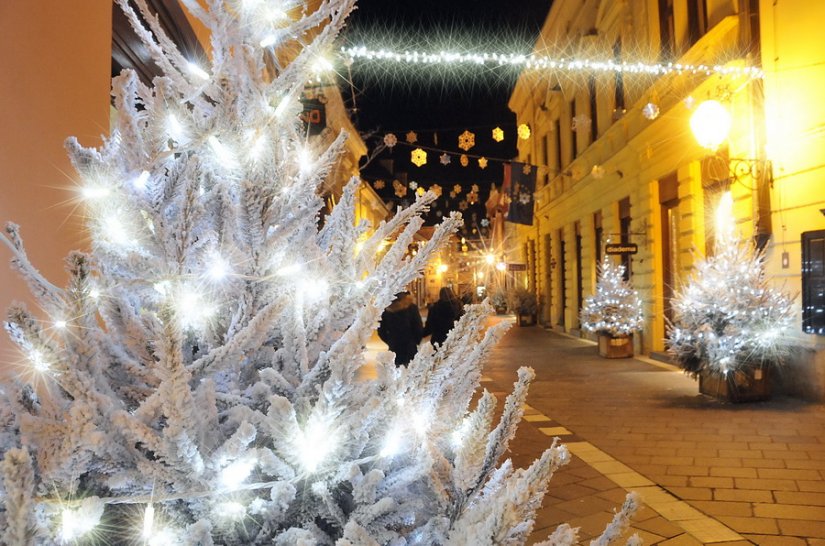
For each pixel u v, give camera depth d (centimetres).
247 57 155
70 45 280
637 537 137
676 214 1393
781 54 956
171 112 144
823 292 877
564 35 2250
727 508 472
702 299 918
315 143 223
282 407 123
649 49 1485
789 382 916
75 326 124
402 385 139
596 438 707
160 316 118
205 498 123
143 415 122
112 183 140
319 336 160
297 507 134
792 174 934
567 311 2358
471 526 118
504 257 4347
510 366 1395
